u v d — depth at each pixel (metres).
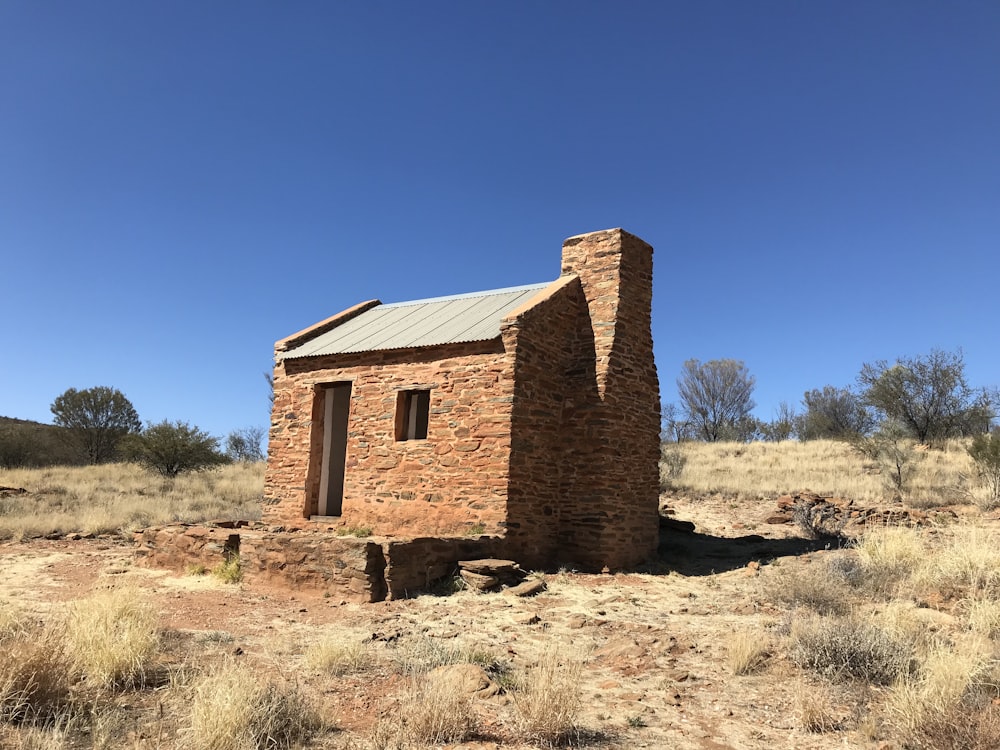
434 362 15.66
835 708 6.52
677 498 23.77
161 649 7.94
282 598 11.66
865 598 10.06
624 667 8.03
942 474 23.12
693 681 7.49
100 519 20.47
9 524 19.27
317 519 17.25
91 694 6.23
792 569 12.88
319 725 5.97
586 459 15.26
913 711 5.88
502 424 14.32
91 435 47.91
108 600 8.53
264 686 6.24
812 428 48.91
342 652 7.93
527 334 14.80
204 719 5.29
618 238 16.11
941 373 33.03
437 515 14.91
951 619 8.55
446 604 11.13
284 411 18.47
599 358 15.65
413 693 6.54
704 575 14.05
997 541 12.08
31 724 5.40
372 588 11.34
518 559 14.16
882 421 31.39
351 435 16.78
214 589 12.37
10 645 6.18
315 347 18.36
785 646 8.20
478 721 6.23
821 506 19.23
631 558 15.50
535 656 8.45
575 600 11.64
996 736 5.45
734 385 55.75
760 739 6.04
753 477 25.98
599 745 5.90
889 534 12.12
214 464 38.31
